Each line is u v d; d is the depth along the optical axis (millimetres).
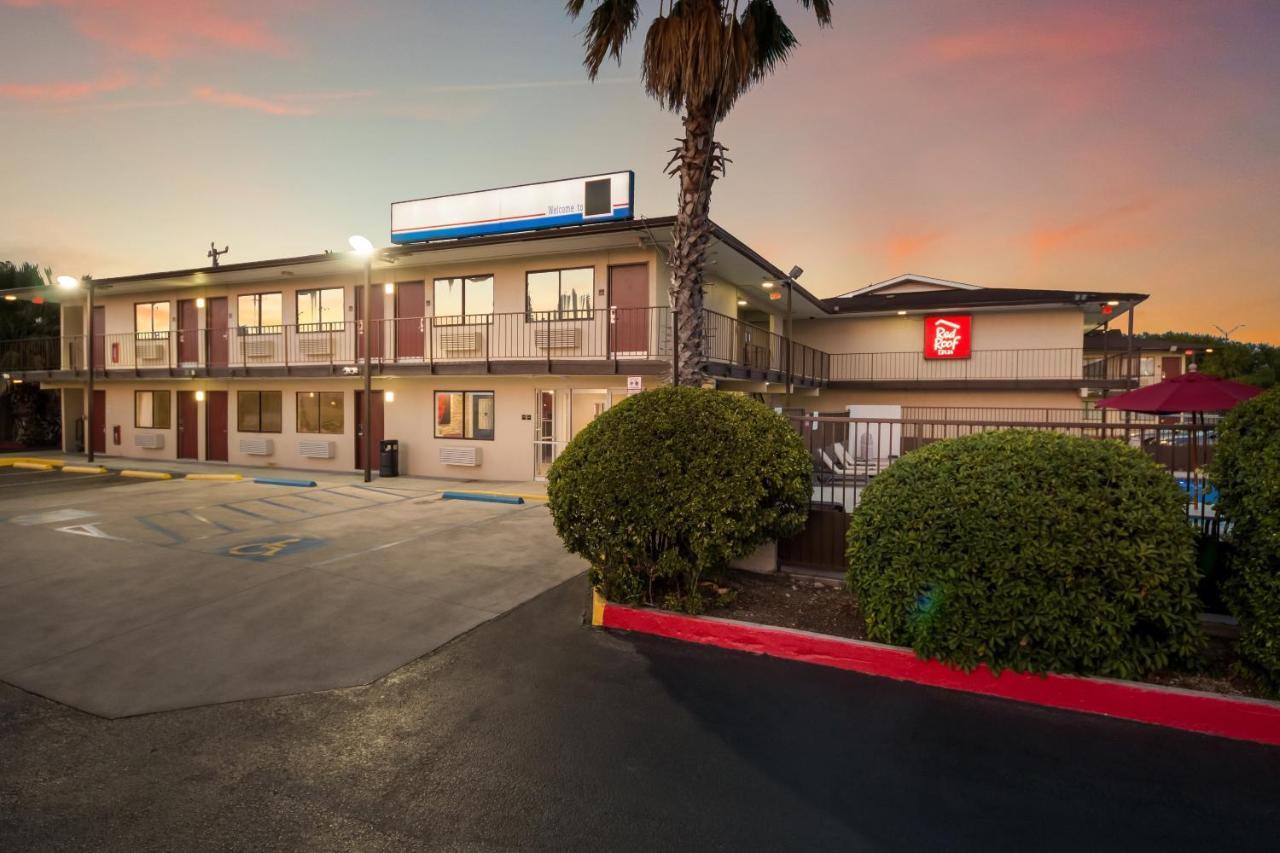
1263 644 4180
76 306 25000
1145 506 4426
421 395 17859
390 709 4457
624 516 5840
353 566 8156
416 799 3449
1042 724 4230
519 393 16719
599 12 9188
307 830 3191
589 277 15789
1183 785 3586
